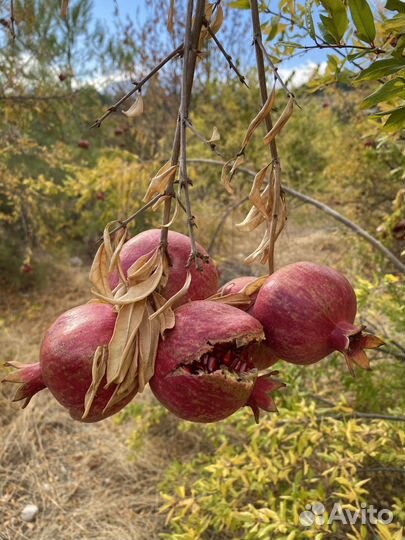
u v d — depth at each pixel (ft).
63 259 8.41
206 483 2.72
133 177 5.33
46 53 5.71
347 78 1.49
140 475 3.84
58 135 7.34
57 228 8.00
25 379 0.98
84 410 0.88
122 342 0.85
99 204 7.46
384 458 2.40
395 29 0.93
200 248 1.04
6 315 6.56
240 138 8.00
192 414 0.85
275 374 0.98
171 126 9.37
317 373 3.06
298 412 2.61
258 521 2.31
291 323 0.95
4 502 3.67
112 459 4.00
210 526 3.19
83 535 3.37
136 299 0.86
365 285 2.76
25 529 3.45
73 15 5.81
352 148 6.56
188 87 0.85
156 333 0.87
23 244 7.96
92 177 5.91
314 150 9.22
